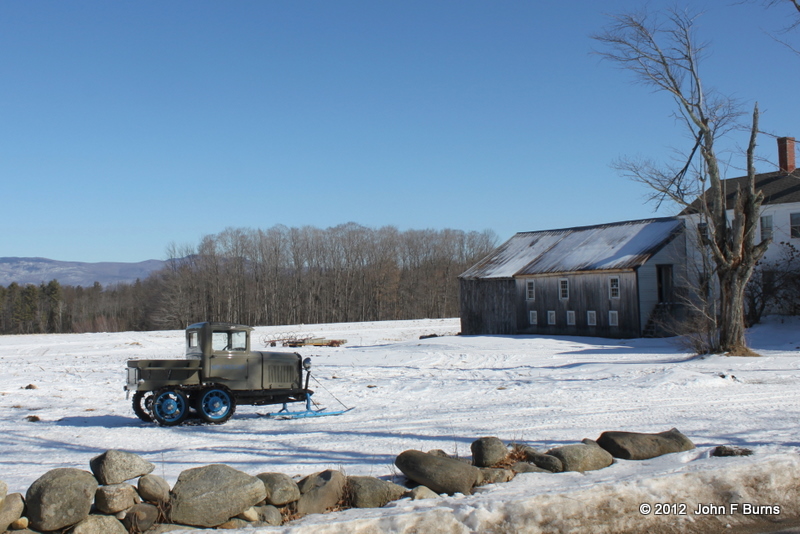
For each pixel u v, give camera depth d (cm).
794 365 2342
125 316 11094
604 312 4369
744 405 1515
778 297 3888
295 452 1111
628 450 948
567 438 1180
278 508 753
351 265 10838
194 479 725
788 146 4288
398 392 1934
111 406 1811
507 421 1369
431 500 764
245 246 10594
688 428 1240
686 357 2767
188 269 10081
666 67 2719
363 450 1113
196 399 1491
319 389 2044
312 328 6894
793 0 2197
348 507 782
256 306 10031
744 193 2822
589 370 2411
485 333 5253
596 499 759
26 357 3928
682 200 2814
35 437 1322
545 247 5291
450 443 1154
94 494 695
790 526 752
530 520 718
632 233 4656
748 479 828
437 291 11038
